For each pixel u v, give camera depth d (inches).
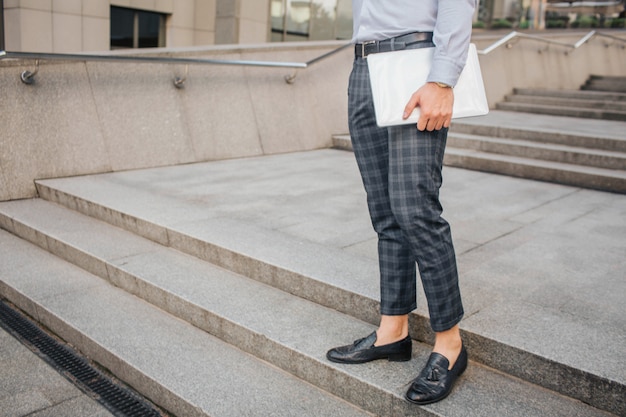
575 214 171.0
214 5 601.3
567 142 247.0
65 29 496.4
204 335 114.4
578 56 455.2
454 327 83.5
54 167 199.9
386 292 89.9
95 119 210.8
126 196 178.9
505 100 391.5
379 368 91.1
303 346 98.5
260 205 173.0
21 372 109.0
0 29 494.0
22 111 192.7
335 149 288.4
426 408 80.4
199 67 240.2
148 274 130.9
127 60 203.2
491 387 85.4
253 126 258.8
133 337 113.2
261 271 125.4
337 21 669.9
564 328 93.5
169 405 96.5
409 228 78.9
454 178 220.8
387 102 74.4
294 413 88.7
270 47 262.5
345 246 136.4
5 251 160.1
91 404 99.3
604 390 78.6
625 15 492.4
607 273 120.8
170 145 230.8
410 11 77.6
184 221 152.9
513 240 143.3
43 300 129.3
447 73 71.2
